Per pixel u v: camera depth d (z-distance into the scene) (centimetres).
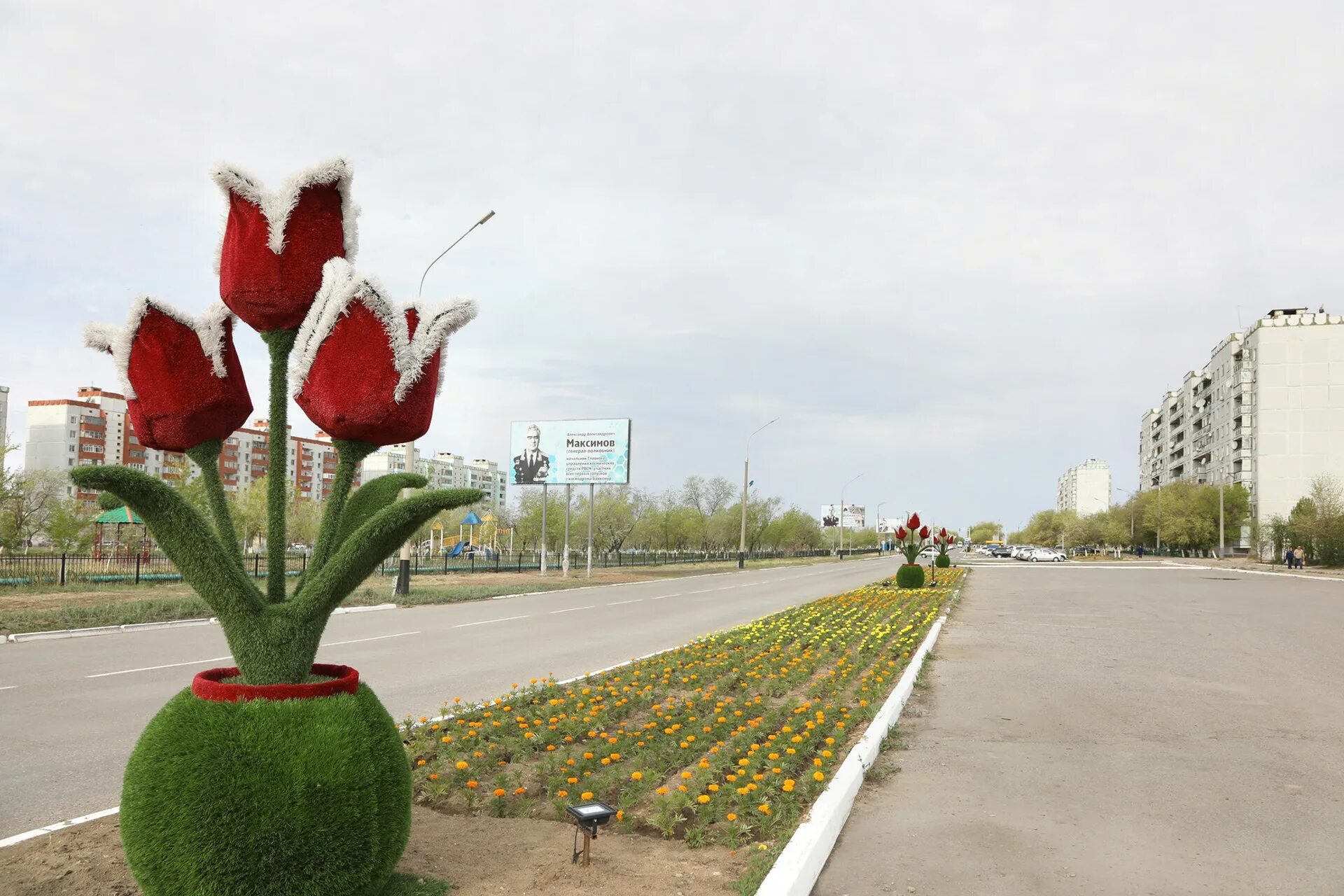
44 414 7994
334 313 329
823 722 709
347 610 1980
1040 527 13150
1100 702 902
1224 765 652
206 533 326
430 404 356
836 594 2770
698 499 7575
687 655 1138
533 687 854
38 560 2481
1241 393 8281
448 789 529
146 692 910
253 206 345
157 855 303
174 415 346
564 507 5028
